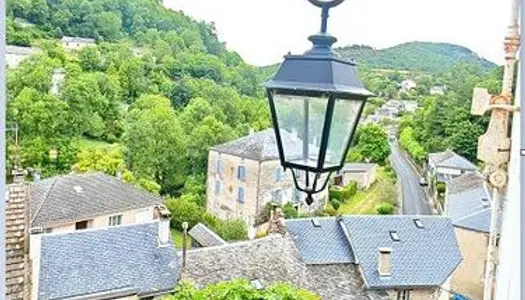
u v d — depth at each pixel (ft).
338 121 4.44
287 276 17.62
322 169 4.47
